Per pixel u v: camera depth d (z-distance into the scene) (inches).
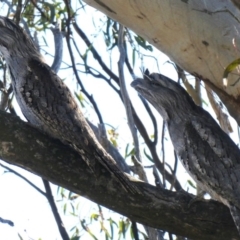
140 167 385.1
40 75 378.6
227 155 366.6
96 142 351.9
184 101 392.8
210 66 345.1
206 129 377.7
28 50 394.3
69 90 377.4
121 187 318.3
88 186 318.0
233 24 334.3
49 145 317.7
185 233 324.2
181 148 383.9
